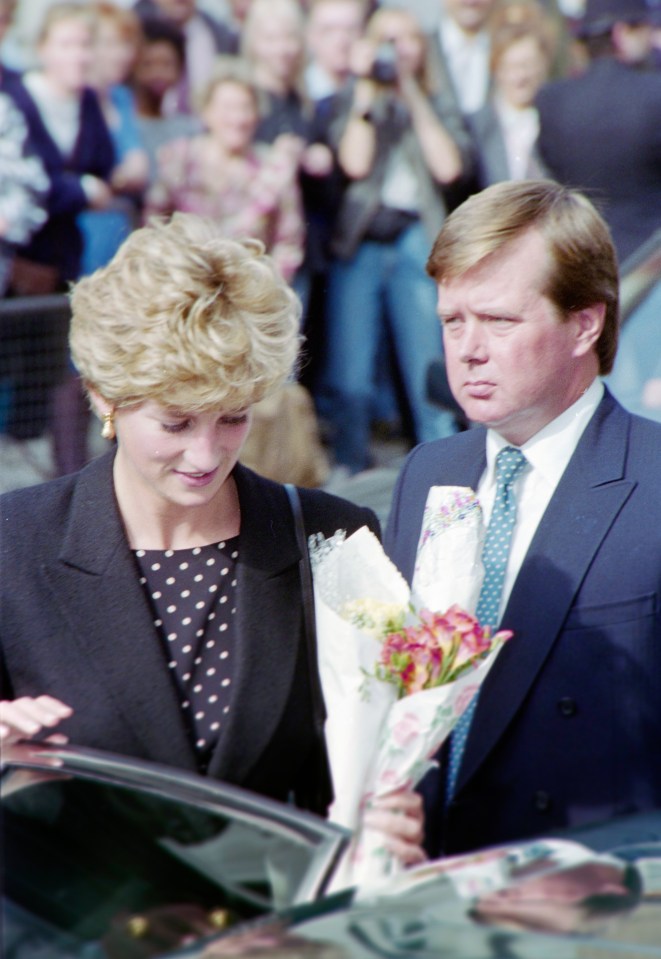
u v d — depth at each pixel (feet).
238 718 28.07
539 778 28.78
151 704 28.02
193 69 78.33
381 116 74.84
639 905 21.45
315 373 74.33
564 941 20.47
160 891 22.66
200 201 75.97
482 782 29.37
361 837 25.38
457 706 26.12
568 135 68.28
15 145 72.84
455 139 75.31
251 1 76.02
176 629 28.78
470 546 28.07
